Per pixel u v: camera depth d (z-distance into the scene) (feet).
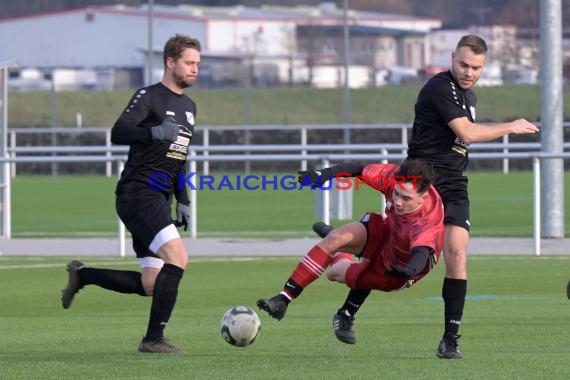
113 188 263.70
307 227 172.86
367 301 94.53
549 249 134.51
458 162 69.05
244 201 226.79
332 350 69.67
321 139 325.42
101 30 546.67
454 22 575.38
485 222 176.76
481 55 67.82
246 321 66.59
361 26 531.91
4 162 142.82
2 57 556.51
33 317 87.30
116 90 457.27
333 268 68.95
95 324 82.94
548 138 148.87
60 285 106.32
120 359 66.49
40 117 421.59
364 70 516.32
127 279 72.74
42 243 148.05
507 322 80.84
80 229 175.22
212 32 536.42
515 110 402.11
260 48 534.78
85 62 548.72
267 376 60.29
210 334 77.15
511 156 128.67
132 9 558.97
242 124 408.05
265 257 128.77
